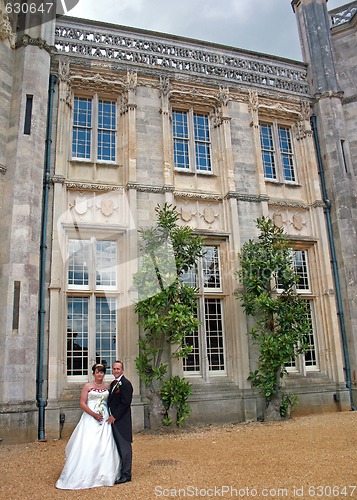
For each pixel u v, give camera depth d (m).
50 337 10.76
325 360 13.74
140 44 14.34
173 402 10.90
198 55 15.00
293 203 14.66
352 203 14.69
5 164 11.22
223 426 11.29
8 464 7.21
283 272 12.63
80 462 5.55
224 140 14.17
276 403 11.99
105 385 6.05
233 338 12.73
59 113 12.51
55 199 11.75
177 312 10.98
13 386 9.72
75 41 13.41
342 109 15.78
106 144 13.38
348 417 11.61
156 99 13.91
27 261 10.52
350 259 14.16
